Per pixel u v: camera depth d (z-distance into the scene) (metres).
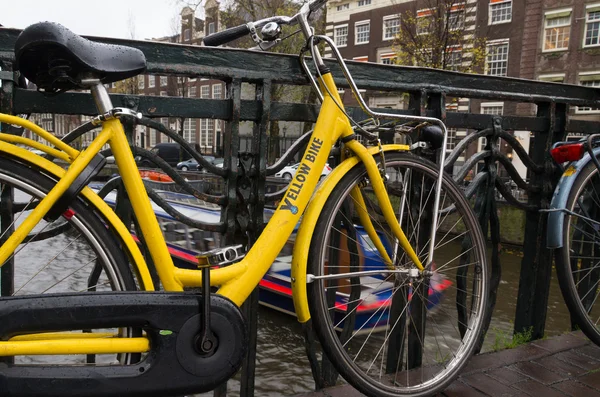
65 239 1.50
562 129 2.75
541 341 2.70
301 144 1.99
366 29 27.17
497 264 2.57
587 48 20.73
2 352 1.24
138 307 1.34
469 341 2.09
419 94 2.23
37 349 1.27
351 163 1.85
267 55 1.86
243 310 1.91
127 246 1.43
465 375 2.28
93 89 1.39
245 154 1.86
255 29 1.79
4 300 1.24
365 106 1.78
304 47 1.82
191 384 1.40
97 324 1.31
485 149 2.52
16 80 1.51
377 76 2.11
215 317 1.42
